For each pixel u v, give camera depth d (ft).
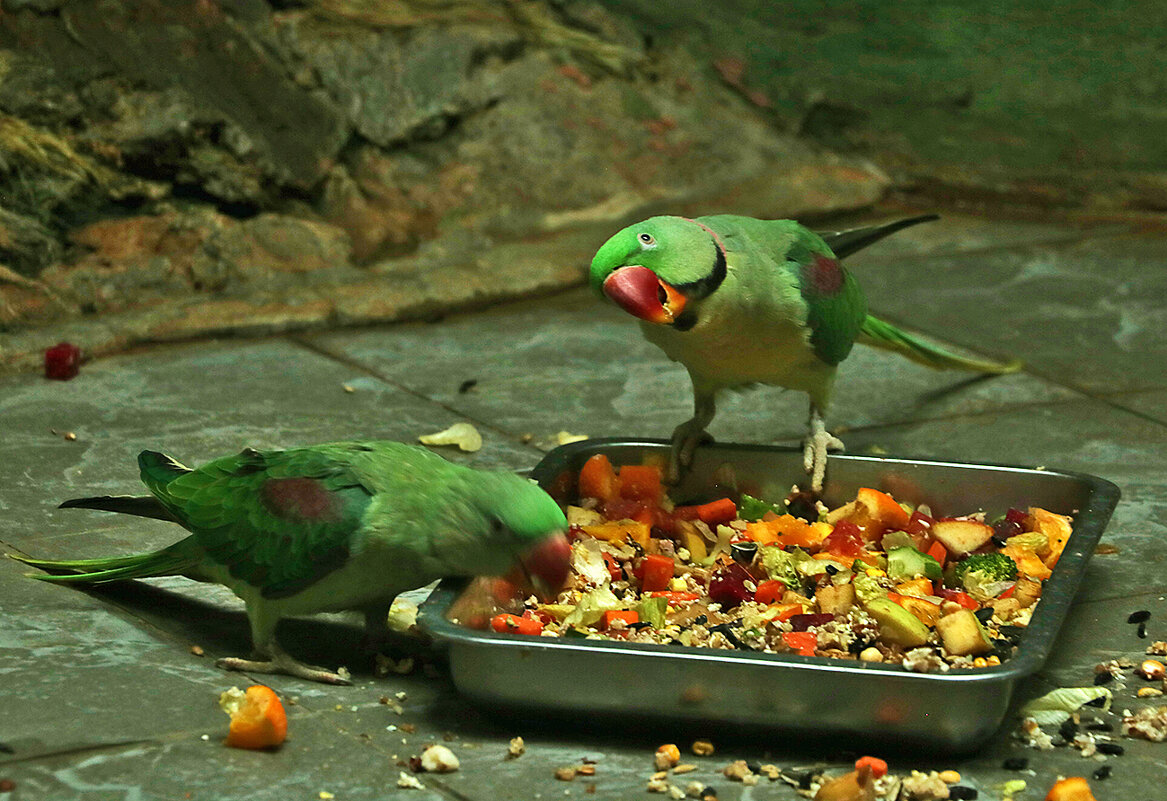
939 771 20.20
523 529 20.36
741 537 26.89
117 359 39.60
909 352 36.50
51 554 27.07
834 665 19.74
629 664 20.12
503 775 19.86
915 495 28.27
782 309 27.20
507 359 41.11
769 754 20.67
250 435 34.06
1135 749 20.90
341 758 20.13
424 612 20.99
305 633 24.50
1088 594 26.53
